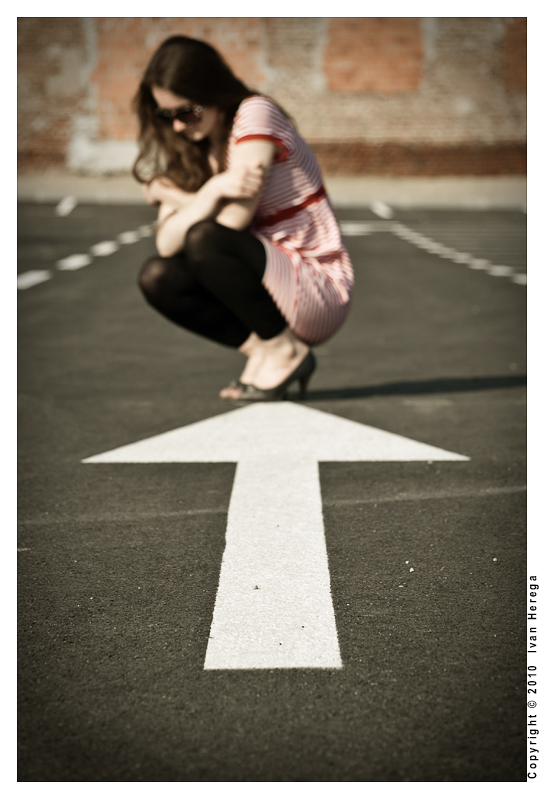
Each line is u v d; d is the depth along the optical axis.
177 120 2.94
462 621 1.73
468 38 19.88
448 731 1.36
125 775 1.27
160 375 4.05
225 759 1.30
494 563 2.01
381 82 20.05
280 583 1.90
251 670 1.54
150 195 3.22
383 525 2.23
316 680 1.50
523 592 1.86
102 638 1.66
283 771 1.27
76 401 3.56
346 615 1.75
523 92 20.14
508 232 12.16
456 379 3.97
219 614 1.75
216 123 3.02
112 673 1.54
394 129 20.31
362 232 11.98
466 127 20.30
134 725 1.38
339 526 2.23
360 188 18.91
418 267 8.54
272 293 3.14
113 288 6.94
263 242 3.09
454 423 3.21
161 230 3.18
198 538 2.15
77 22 19.45
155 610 1.77
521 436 3.04
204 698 1.45
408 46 19.88
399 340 4.98
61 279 7.40
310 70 19.92
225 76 2.94
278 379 3.41
